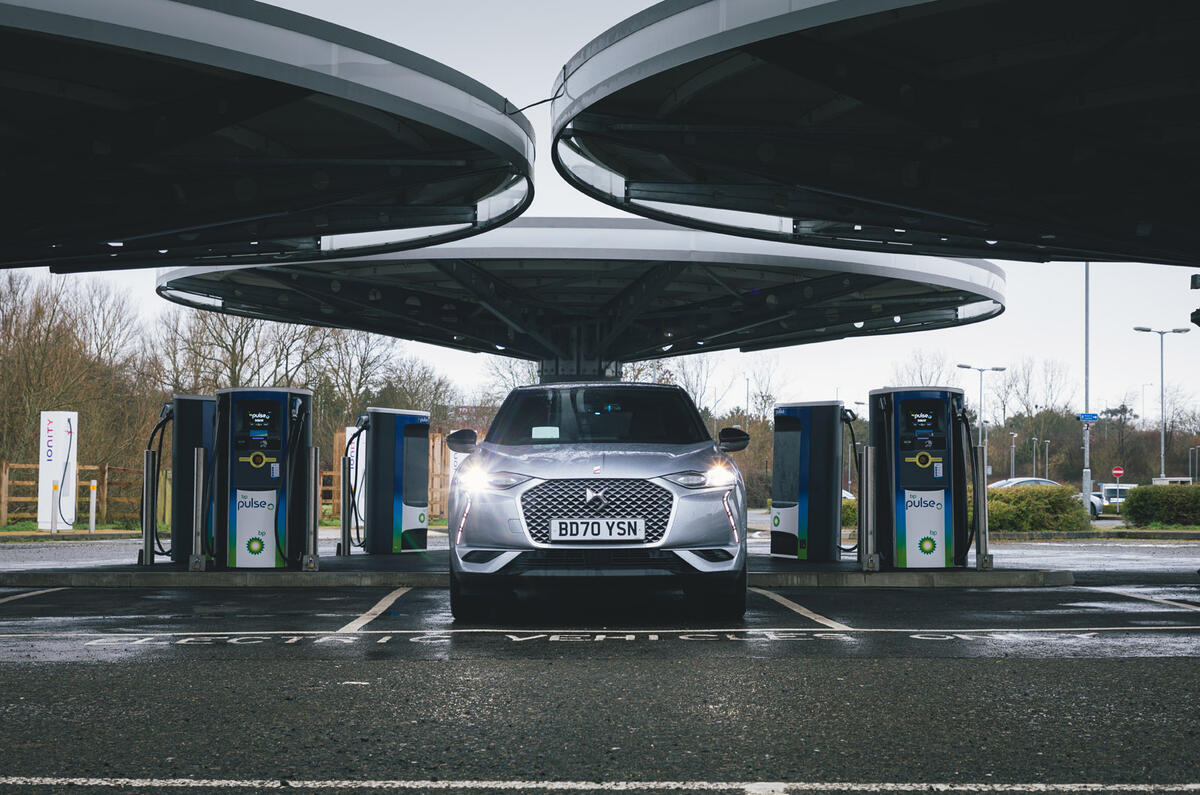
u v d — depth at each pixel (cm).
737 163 1398
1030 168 1269
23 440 3256
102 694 517
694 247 2162
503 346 3109
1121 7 1048
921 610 887
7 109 1337
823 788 357
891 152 1363
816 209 1577
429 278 2612
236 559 1173
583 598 998
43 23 920
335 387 5100
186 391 4300
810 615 850
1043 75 1255
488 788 357
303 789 356
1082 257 1780
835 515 1307
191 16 994
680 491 764
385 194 1628
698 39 1016
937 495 1160
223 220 1552
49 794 350
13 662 614
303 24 1072
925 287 2630
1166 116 1339
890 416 1177
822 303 2798
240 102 1195
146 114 1238
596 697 507
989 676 561
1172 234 1619
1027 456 8738
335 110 1365
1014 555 1756
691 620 819
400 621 815
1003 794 350
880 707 484
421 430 1488
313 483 1162
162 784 362
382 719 462
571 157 1448
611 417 887
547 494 762
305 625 791
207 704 493
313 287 2512
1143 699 500
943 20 1081
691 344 3303
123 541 2191
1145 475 9450
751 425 5856
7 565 1428
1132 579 1224
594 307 3011
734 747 412
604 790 355
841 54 1122
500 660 617
